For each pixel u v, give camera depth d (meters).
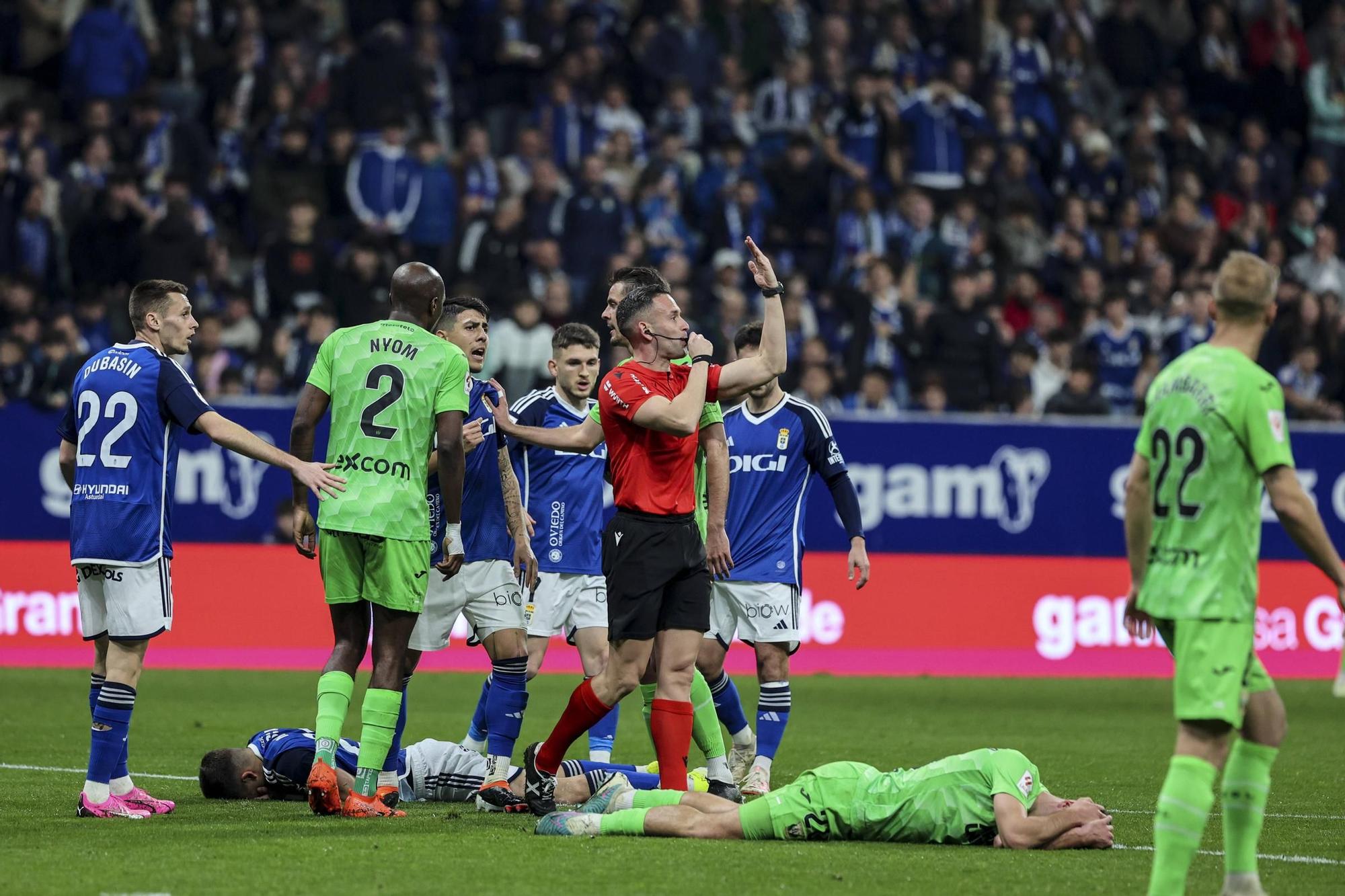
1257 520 13.87
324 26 60.53
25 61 58.25
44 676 37.75
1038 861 15.95
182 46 55.75
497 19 58.62
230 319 48.25
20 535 40.56
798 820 17.09
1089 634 45.00
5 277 47.16
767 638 22.69
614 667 18.36
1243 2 68.56
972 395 49.69
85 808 18.64
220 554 41.41
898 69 61.12
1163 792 13.70
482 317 21.44
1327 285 59.28
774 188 55.91
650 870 15.22
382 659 19.05
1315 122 66.06
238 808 19.59
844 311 50.62
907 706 35.41
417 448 19.00
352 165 52.06
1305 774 24.75
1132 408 51.34
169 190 49.53
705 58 59.69
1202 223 59.12
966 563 44.41
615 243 52.09
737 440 23.05
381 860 15.64
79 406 19.08
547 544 23.12
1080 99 64.06
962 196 57.44
